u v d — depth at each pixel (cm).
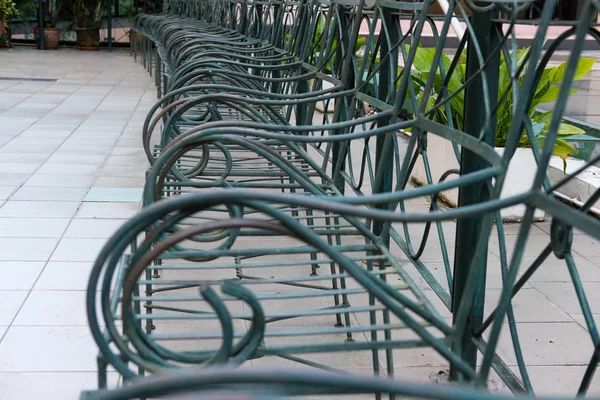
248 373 80
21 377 212
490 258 318
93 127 591
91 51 1329
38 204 373
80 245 317
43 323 244
